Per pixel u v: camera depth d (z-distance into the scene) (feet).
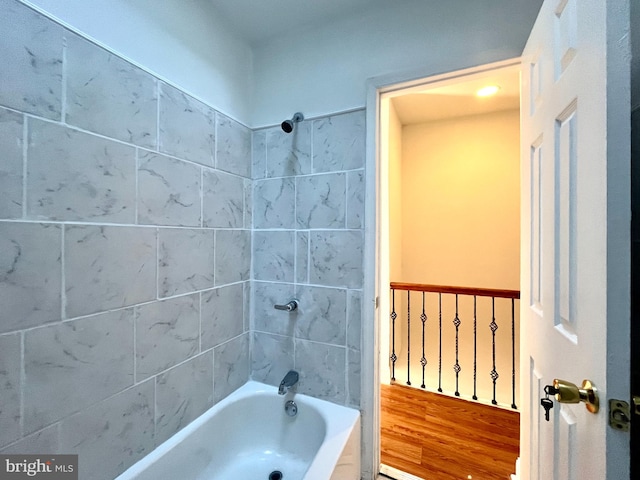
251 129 5.25
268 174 5.13
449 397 7.03
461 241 9.03
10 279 2.36
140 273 3.38
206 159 4.29
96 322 2.96
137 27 3.32
